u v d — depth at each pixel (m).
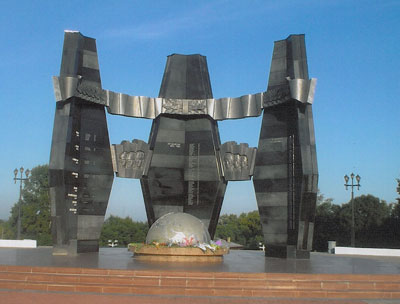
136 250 21.88
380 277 16.34
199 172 29.81
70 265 17.66
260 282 15.71
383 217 59.16
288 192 25.73
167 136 30.14
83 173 26.05
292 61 25.98
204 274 15.96
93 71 27.11
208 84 31.30
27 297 13.99
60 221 23.98
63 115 24.56
